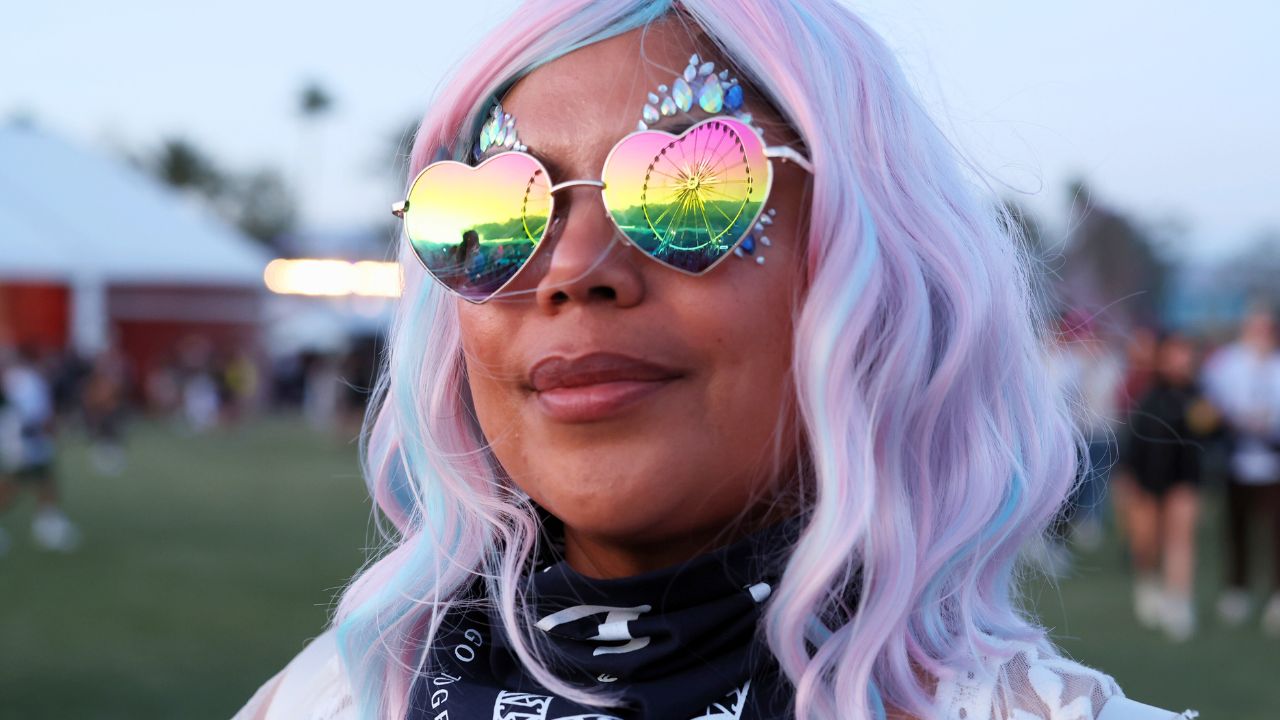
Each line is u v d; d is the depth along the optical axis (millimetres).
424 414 1137
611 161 889
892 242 938
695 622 951
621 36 953
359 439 1335
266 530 9648
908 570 914
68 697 4578
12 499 9336
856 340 891
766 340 901
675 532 940
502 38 986
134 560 8109
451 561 1126
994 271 1020
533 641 1022
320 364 26719
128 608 6395
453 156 1065
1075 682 900
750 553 958
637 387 886
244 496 12125
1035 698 896
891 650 912
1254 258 17906
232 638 5664
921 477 953
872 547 899
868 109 963
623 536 934
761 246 901
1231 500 6664
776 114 940
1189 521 6184
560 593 1021
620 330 880
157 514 10641
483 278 941
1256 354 6613
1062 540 1358
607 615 990
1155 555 6441
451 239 962
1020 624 987
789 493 961
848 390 888
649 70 933
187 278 21688
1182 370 6367
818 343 886
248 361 27344
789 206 917
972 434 977
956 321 965
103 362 19859
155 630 5832
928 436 951
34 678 4867
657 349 881
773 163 913
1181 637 5914
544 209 918
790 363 916
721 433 895
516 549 1086
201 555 8328
